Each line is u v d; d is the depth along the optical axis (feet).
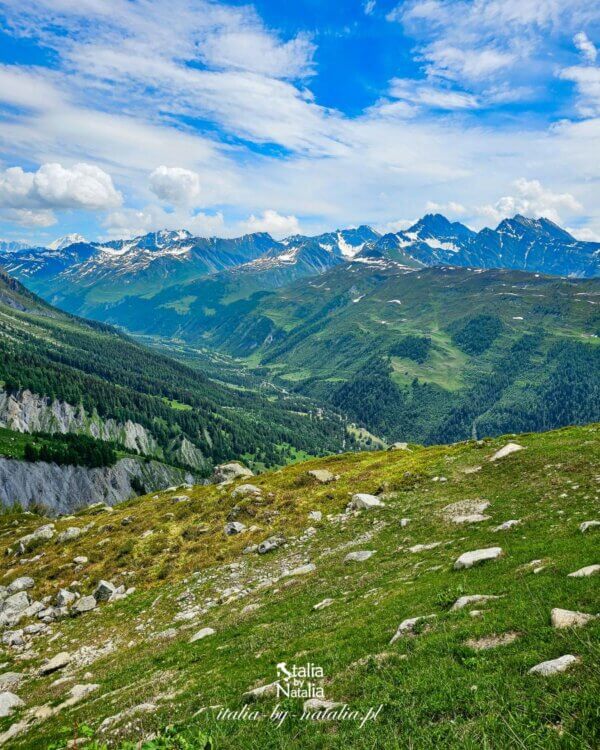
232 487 217.56
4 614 127.65
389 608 63.52
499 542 82.99
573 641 36.73
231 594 109.50
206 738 34.30
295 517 157.28
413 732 31.65
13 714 73.00
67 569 151.12
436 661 41.70
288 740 35.88
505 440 198.70
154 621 106.32
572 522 83.41
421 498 142.82
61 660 95.04
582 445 143.84
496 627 44.75
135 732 47.57
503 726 29.04
